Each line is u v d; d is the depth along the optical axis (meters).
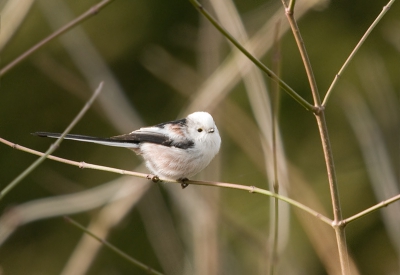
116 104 12.89
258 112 9.29
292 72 16.88
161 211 12.91
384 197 9.40
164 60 13.47
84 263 12.09
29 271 16.31
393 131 11.77
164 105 17.53
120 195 11.29
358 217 5.79
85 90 13.01
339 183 15.91
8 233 8.84
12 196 16.19
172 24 17.39
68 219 7.17
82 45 13.03
